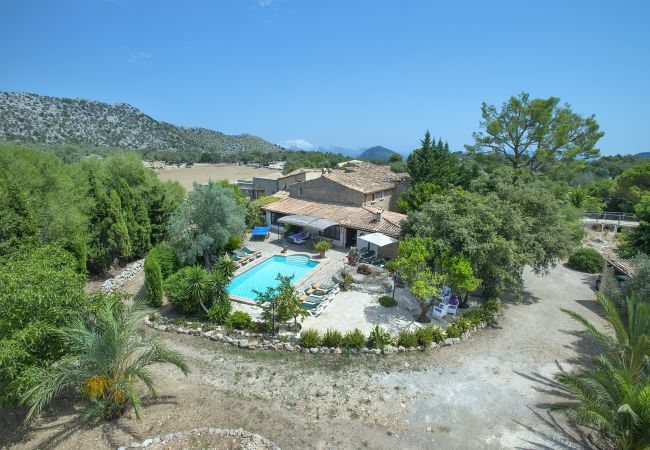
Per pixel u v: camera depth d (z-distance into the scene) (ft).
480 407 46.06
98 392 38.52
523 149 145.69
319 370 53.52
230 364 54.85
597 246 123.03
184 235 88.33
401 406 46.09
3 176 75.92
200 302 66.39
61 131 543.39
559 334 65.16
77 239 77.97
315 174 170.50
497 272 66.23
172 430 39.83
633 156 319.47
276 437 40.29
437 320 68.59
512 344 61.41
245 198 143.23
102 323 42.57
